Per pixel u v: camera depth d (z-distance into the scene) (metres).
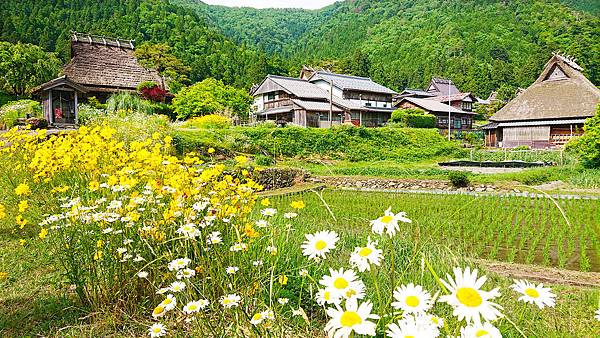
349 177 17.75
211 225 3.28
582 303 4.21
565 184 16.95
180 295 2.78
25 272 4.24
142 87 28.19
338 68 76.12
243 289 2.76
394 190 15.93
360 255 1.68
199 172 4.75
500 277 5.00
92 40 30.02
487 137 35.66
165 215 3.27
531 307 3.62
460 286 1.32
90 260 3.25
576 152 22.34
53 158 4.89
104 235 3.27
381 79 86.00
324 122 35.34
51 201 4.37
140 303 3.16
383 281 3.14
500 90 68.94
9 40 53.62
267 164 18.59
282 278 2.89
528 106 33.00
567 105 31.14
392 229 1.68
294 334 2.65
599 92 30.88
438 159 26.61
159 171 4.32
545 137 31.80
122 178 3.72
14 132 7.75
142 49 48.69
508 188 15.74
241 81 64.06
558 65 33.34
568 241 7.51
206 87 31.42
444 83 70.25
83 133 5.95
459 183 16.59
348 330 1.37
